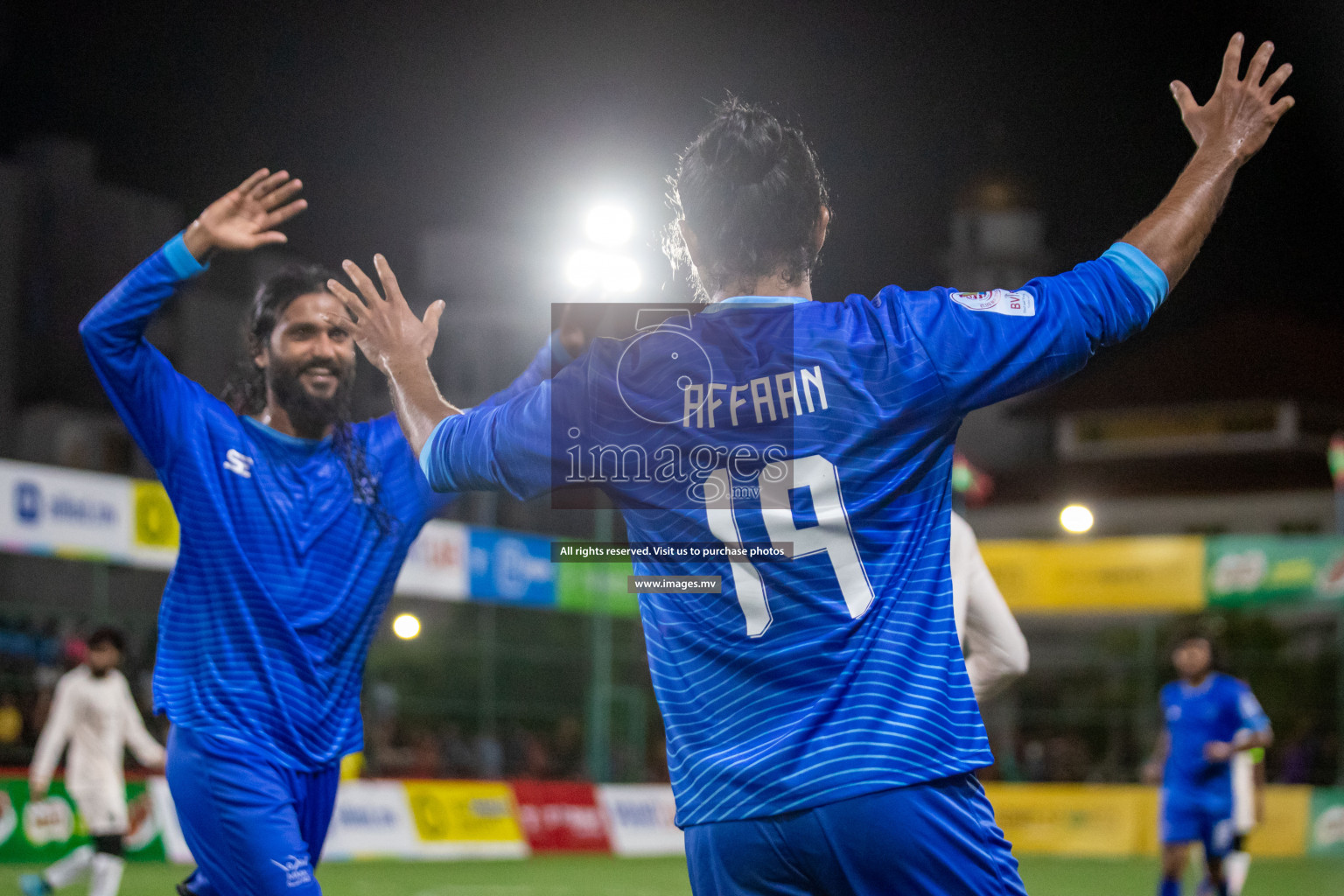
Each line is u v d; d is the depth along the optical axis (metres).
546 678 56.84
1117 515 95.50
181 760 9.34
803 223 5.90
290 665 9.55
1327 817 52.06
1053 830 55.66
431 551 43.22
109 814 23.36
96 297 76.19
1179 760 23.91
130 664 38.69
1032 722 61.88
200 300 74.62
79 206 76.25
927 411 5.68
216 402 9.90
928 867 5.39
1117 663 60.19
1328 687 60.88
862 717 5.44
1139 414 101.69
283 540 9.73
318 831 9.80
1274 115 6.20
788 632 5.55
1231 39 6.28
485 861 43.00
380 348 6.85
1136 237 6.00
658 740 60.00
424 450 6.43
